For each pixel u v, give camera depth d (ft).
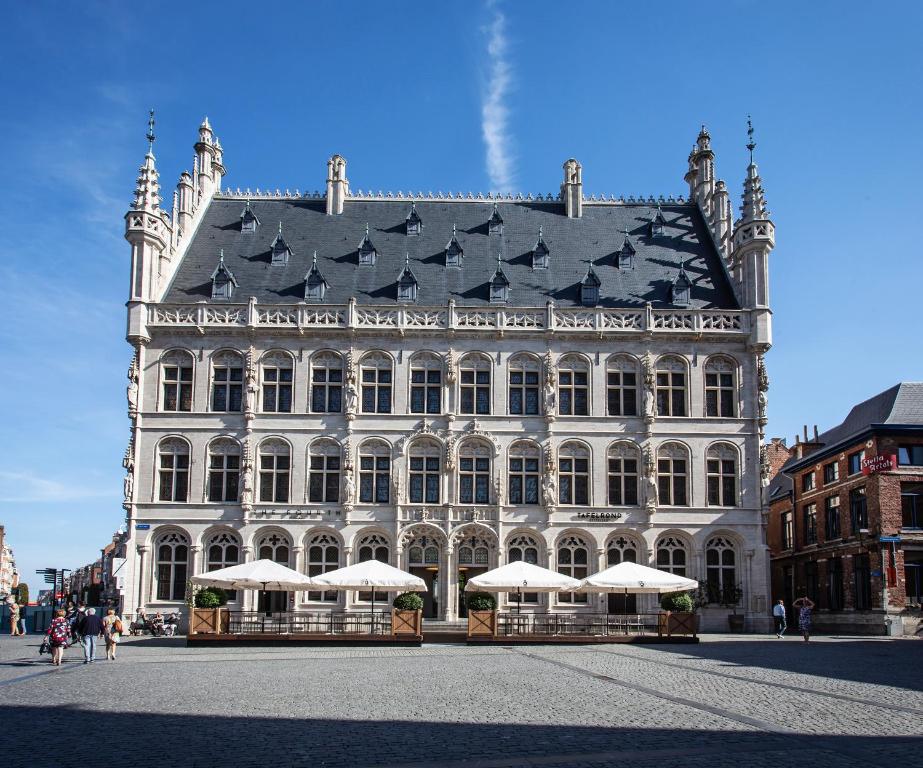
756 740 48.44
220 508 164.04
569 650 116.98
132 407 165.89
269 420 166.50
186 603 161.27
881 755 44.60
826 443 213.66
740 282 176.76
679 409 170.71
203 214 192.54
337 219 192.03
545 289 178.91
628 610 164.96
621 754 45.09
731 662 95.91
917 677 80.02
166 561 163.73
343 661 100.12
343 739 49.78
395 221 192.13
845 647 123.54
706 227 194.70
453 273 180.65
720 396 171.32
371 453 166.91
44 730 54.03
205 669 90.89
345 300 175.01
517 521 164.96
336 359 169.68
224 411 167.22
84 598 201.36
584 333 170.19
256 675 84.28
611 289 179.22
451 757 44.80
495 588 133.39
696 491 167.32
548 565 163.94
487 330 169.78
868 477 173.88
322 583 130.11
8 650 124.47
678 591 143.02
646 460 167.12
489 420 167.84
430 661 99.50
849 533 181.88
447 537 163.63
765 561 165.68
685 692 68.39
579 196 194.90
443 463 166.40
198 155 194.90
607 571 134.41
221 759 45.03
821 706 60.54
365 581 130.31
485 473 167.43
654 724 53.42
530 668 89.61
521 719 55.83
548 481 165.78
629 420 168.86
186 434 166.20
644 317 171.32
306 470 165.68
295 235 188.34
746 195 174.60
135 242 169.37
